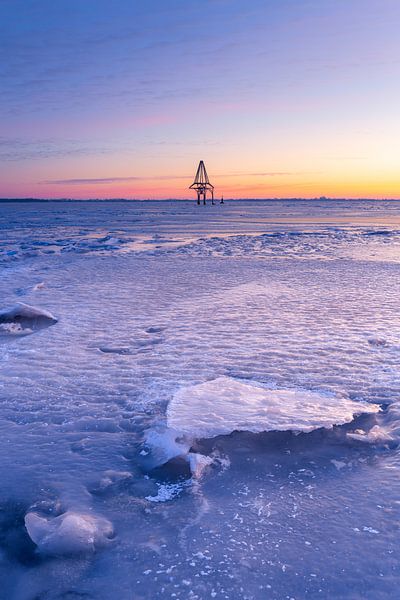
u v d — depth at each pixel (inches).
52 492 144.2
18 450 169.6
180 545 119.0
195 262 721.0
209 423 180.5
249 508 134.3
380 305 396.5
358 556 112.9
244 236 1251.8
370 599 100.1
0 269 685.3
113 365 260.4
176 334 320.2
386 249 884.6
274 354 273.0
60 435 181.5
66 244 1088.8
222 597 101.6
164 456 162.1
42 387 229.5
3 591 107.5
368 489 142.5
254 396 208.1
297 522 126.9
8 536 126.0
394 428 180.7
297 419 185.2
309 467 157.4
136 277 581.9
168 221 2133.4
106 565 113.5
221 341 301.6
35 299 450.9
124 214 3002.0
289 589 103.3
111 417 196.1
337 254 809.5
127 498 141.6
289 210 3747.5
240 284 515.5
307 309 386.9
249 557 113.5
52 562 115.4
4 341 312.7
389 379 231.3
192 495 142.5
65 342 306.5
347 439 174.7
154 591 104.3
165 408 202.5
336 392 217.2
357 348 280.2
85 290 497.4
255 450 168.1
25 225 1882.4
